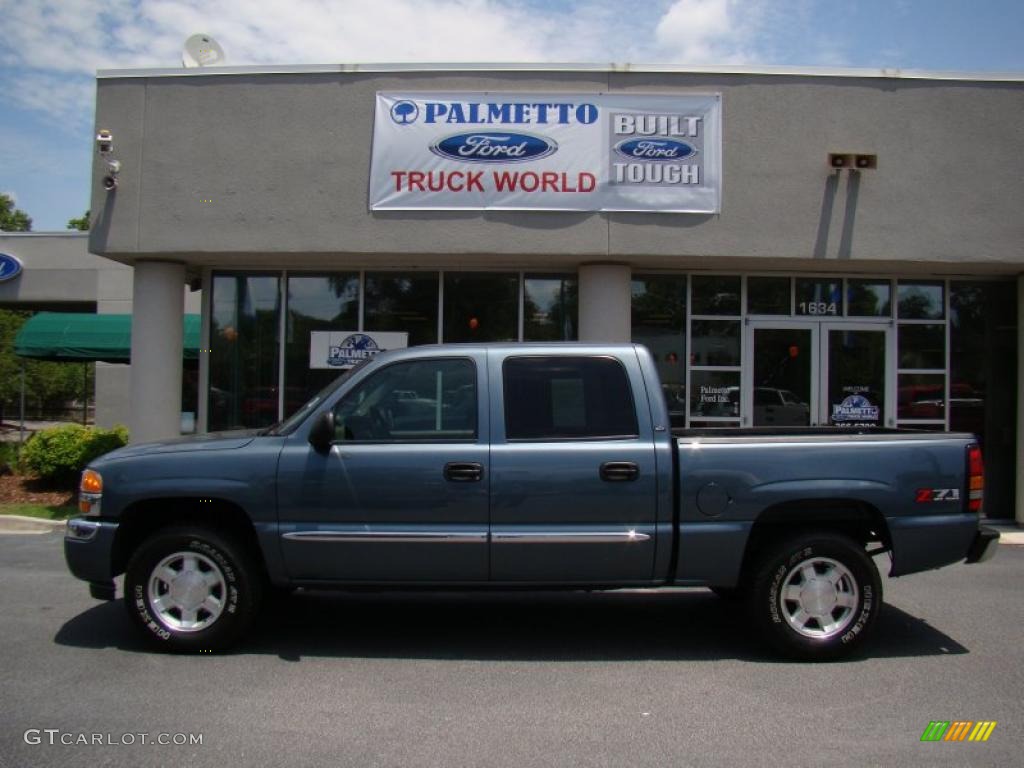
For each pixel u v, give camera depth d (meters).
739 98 10.40
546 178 10.33
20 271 23.77
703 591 7.53
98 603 6.86
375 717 4.55
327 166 10.42
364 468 5.37
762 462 5.46
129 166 10.46
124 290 23.42
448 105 10.38
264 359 11.40
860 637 5.54
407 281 11.41
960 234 10.44
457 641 6.00
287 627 6.30
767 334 11.42
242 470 5.42
